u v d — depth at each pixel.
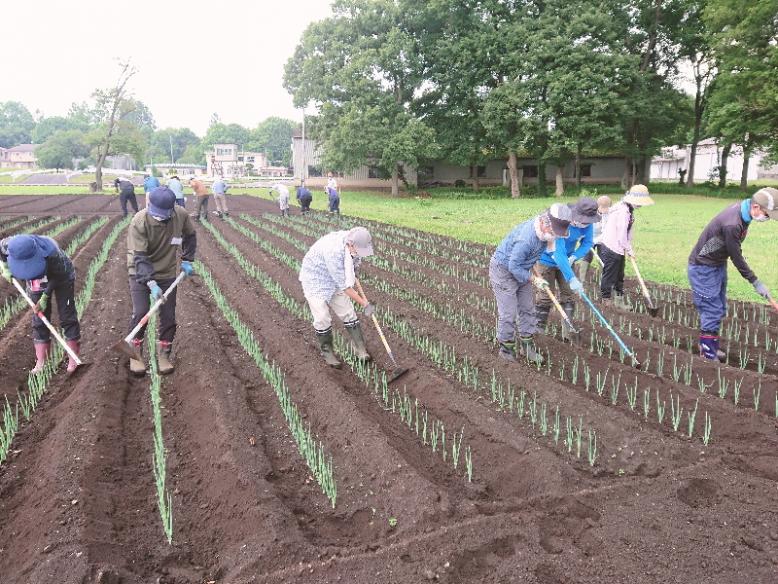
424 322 7.73
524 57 32.69
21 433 4.80
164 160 139.62
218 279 10.67
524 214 23.70
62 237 14.47
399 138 34.41
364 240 5.79
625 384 5.76
